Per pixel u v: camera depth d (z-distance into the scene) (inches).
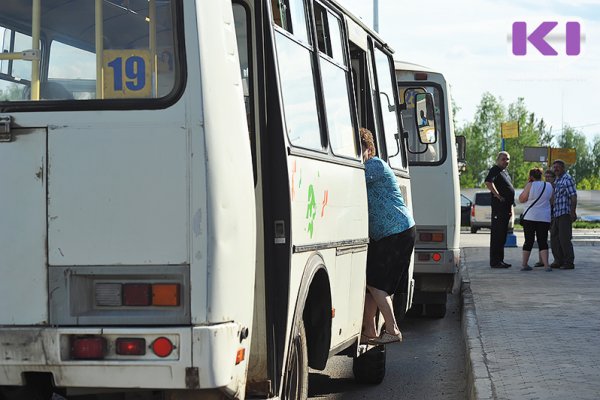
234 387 247.9
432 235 684.7
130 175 242.8
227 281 243.9
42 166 244.7
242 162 253.6
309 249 315.0
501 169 1013.2
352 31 437.7
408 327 684.7
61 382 241.0
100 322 241.9
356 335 407.5
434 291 687.7
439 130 694.5
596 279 883.4
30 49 252.4
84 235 243.3
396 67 709.9
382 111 506.9
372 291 432.5
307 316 348.2
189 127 242.7
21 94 251.6
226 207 244.7
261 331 286.5
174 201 241.8
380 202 430.3
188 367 236.8
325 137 346.6
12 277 244.5
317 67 346.0
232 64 255.9
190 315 239.9
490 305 680.4
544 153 1667.1
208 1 250.1
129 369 238.2
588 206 2982.3
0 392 254.7
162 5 248.4
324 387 463.8
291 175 294.2
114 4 250.7
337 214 359.3
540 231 984.9
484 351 481.1
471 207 2321.6
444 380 486.9
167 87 245.3
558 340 518.6
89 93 249.8
